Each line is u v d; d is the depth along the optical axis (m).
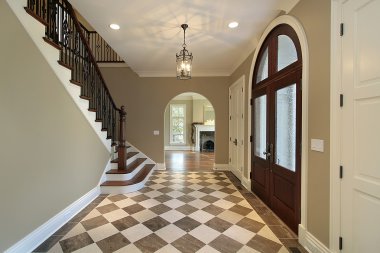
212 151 9.58
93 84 3.55
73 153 2.76
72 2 2.44
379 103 1.38
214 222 2.58
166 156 8.05
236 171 4.85
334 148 1.71
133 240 2.17
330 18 1.74
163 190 3.80
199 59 4.55
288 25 2.49
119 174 3.86
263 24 2.99
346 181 1.62
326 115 1.81
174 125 10.27
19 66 1.85
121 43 3.63
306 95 2.08
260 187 3.37
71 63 2.97
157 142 5.65
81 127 2.97
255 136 3.65
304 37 2.10
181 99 10.26
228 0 2.40
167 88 5.64
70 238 2.20
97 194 3.48
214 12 2.66
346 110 1.62
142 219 2.65
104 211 2.88
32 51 2.01
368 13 1.44
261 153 3.40
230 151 5.45
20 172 1.87
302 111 2.14
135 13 2.67
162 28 3.08
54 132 2.35
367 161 1.46
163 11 2.63
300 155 2.28
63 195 2.52
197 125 9.88
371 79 1.43
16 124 1.82
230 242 2.15
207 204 3.15
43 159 2.17
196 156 8.05
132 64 4.89
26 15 1.92
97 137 3.50
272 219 2.68
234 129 5.07
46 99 2.22
